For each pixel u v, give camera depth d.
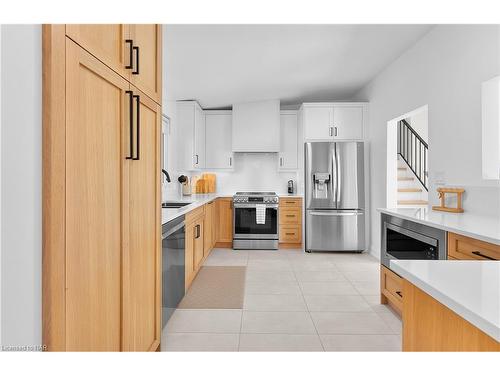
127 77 1.62
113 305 1.50
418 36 3.77
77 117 1.18
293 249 6.04
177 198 5.47
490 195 2.74
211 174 6.70
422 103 3.82
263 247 6.01
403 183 6.37
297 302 3.35
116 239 1.52
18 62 0.96
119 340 1.56
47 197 1.02
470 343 0.86
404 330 1.21
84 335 1.24
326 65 4.57
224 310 3.15
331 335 2.63
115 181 1.50
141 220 1.84
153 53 2.04
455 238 2.19
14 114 0.95
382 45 3.99
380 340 2.54
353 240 5.59
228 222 6.19
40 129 1.02
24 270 0.98
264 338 2.57
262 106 6.25
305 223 5.71
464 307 0.81
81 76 1.20
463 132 3.09
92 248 1.30
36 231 1.01
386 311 3.12
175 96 5.57
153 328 2.07
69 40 1.12
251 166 6.68
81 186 1.21
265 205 5.98
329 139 5.70
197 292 3.66
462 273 1.08
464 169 3.07
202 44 3.70
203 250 4.83
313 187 5.63
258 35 3.53
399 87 4.41
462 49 3.08
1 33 0.94
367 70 4.92
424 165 6.46
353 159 5.56
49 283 1.03
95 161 1.31
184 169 5.78
